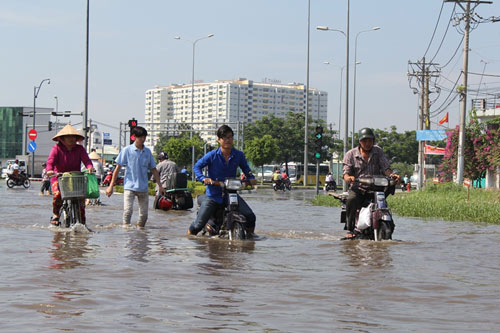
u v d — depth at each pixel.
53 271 6.00
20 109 121.94
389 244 8.96
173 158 75.06
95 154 22.30
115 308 4.55
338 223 13.51
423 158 51.28
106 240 8.78
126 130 56.41
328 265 6.82
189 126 117.81
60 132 10.84
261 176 83.50
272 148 75.69
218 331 4.01
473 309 4.77
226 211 9.69
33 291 5.05
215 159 9.94
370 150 9.92
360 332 4.05
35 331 3.91
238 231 9.33
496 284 5.84
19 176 37.00
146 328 4.04
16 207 16.36
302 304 4.83
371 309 4.71
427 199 22.36
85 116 33.84
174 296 5.01
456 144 39.88
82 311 4.44
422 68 52.78
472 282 5.93
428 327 4.20
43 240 8.57
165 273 6.05
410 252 8.11
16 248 7.65
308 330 4.07
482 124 39.84
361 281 5.84
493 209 17.00
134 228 11.16
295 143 90.81
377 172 9.93
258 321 4.28
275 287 5.48
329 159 91.19
